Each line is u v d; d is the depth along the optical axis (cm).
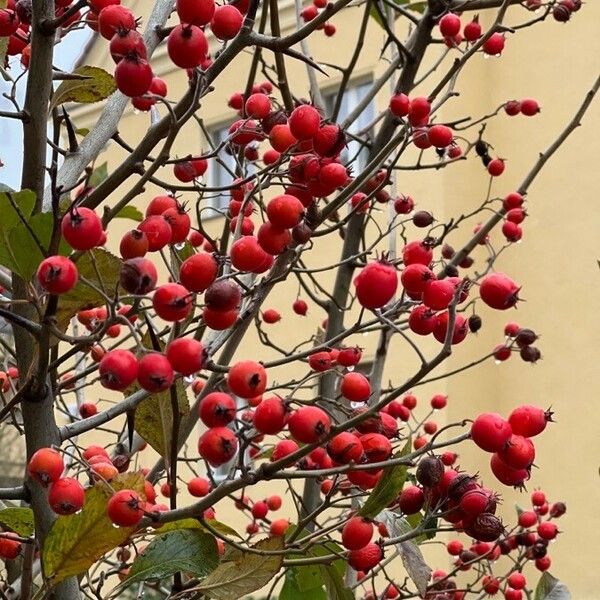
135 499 65
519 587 108
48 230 66
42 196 70
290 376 282
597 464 264
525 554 107
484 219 290
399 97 91
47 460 65
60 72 77
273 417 66
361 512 70
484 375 286
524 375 282
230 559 70
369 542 70
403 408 104
